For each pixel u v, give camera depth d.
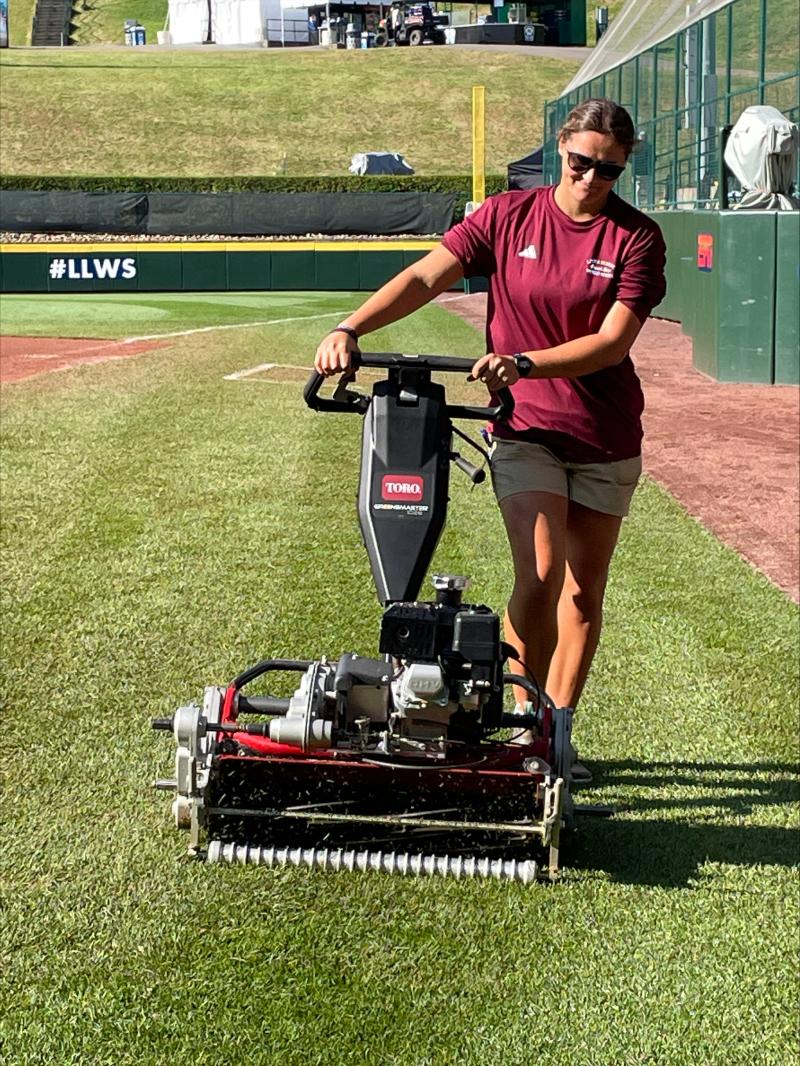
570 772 3.23
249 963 2.76
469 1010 2.62
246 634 4.90
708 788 3.72
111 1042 2.49
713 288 13.36
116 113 47.31
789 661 4.81
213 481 7.57
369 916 2.95
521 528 3.46
